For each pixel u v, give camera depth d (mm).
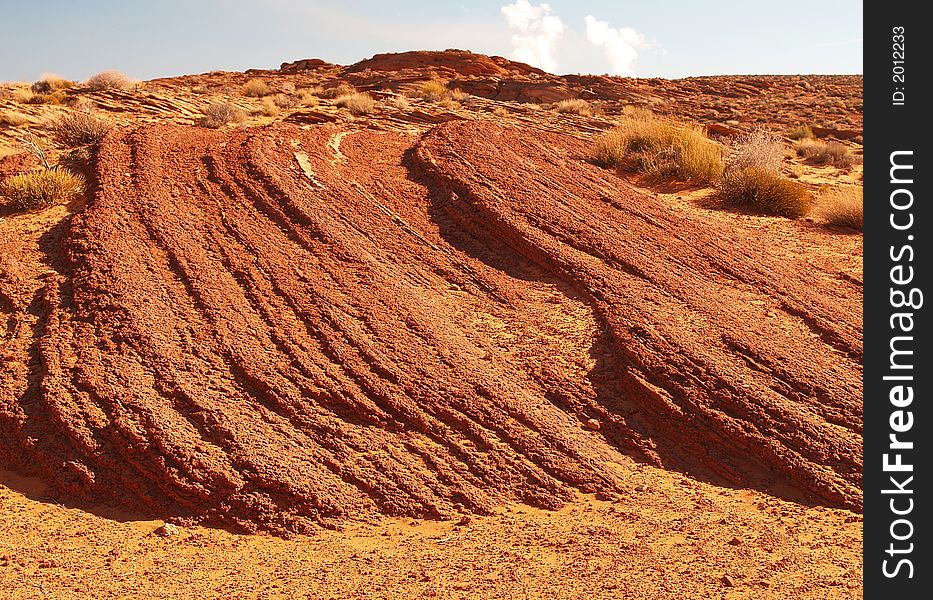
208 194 12656
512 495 7230
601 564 6121
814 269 12219
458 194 13461
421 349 9062
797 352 9227
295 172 13789
